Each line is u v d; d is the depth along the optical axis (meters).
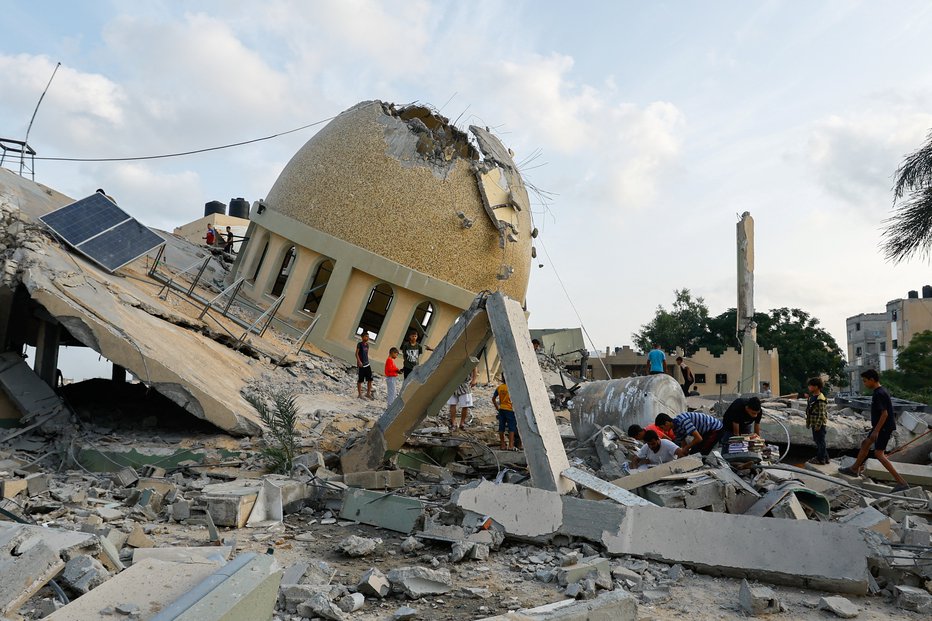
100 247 16.33
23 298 14.63
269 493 8.48
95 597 4.48
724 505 7.84
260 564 4.63
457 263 21.45
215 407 12.06
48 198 19.05
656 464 9.75
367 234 21.14
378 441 11.07
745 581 5.92
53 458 11.48
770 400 19.09
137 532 6.74
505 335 9.17
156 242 17.73
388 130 21.81
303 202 21.84
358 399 17.20
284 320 21.48
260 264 23.28
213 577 4.43
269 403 14.33
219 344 17.11
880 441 11.11
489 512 7.39
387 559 6.88
